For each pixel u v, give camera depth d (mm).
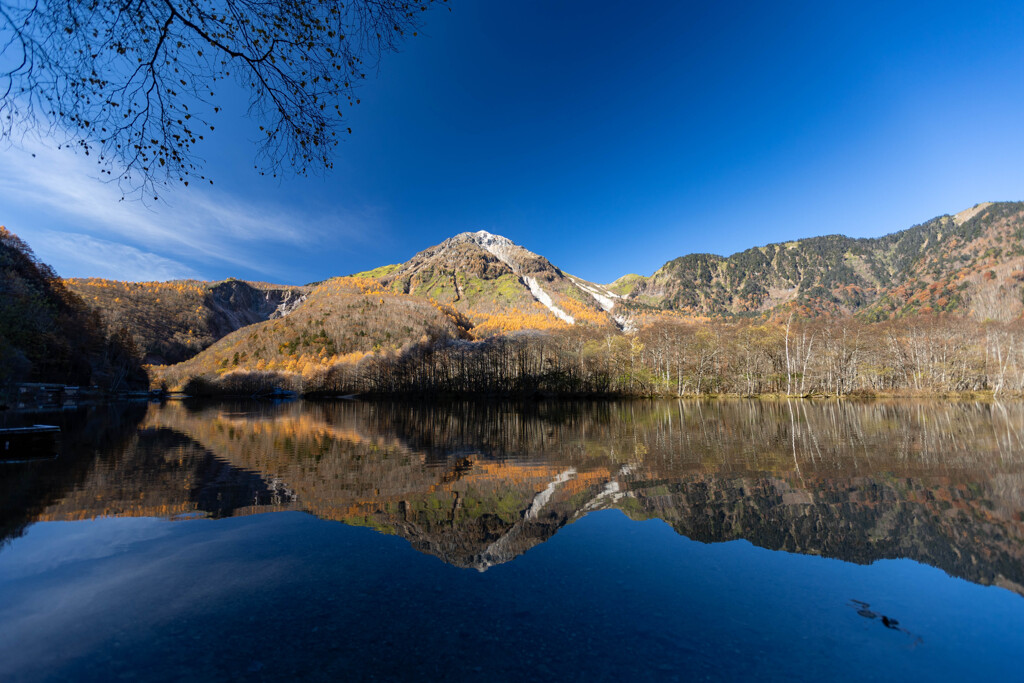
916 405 43562
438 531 6906
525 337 97188
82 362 74000
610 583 4984
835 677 3223
